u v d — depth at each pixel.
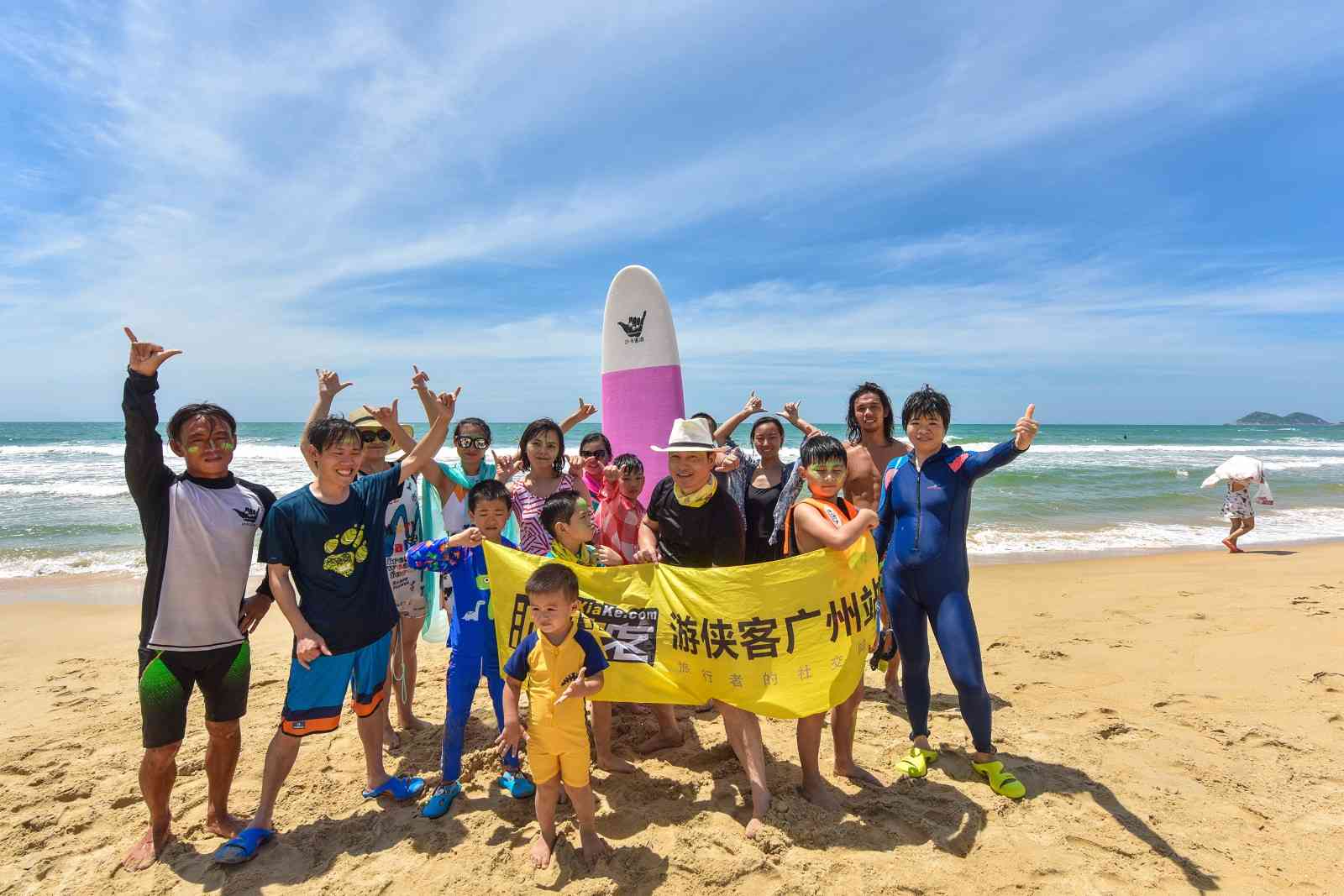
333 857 3.08
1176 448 42.56
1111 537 12.21
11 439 47.50
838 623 3.26
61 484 18.73
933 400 3.58
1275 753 3.91
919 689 3.72
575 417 5.44
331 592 3.20
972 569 9.45
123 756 4.04
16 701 4.96
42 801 3.55
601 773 3.80
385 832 3.27
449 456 24.48
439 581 4.47
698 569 3.42
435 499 4.48
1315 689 4.81
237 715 3.16
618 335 6.46
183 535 2.97
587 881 2.84
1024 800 3.40
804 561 3.29
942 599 3.53
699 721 4.56
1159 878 2.82
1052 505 15.76
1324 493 18.28
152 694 2.98
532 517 4.05
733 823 3.25
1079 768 3.75
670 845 3.09
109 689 5.23
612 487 4.32
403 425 4.40
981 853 2.99
